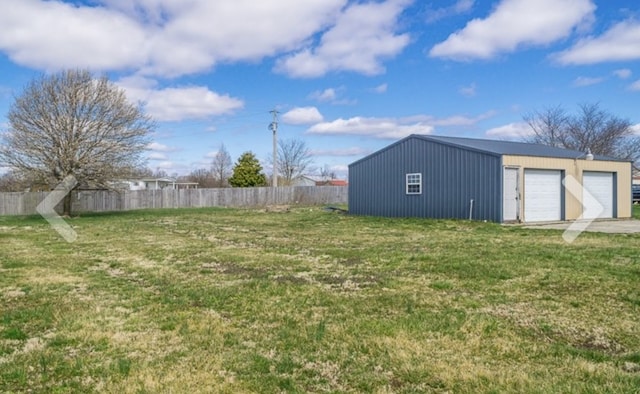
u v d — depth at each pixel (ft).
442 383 10.09
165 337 13.43
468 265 24.25
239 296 18.24
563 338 13.21
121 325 14.62
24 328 14.38
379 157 66.39
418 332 13.51
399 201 63.00
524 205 52.65
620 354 11.95
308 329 13.97
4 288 20.47
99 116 72.79
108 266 26.35
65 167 69.97
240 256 28.96
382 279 21.27
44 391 9.86
